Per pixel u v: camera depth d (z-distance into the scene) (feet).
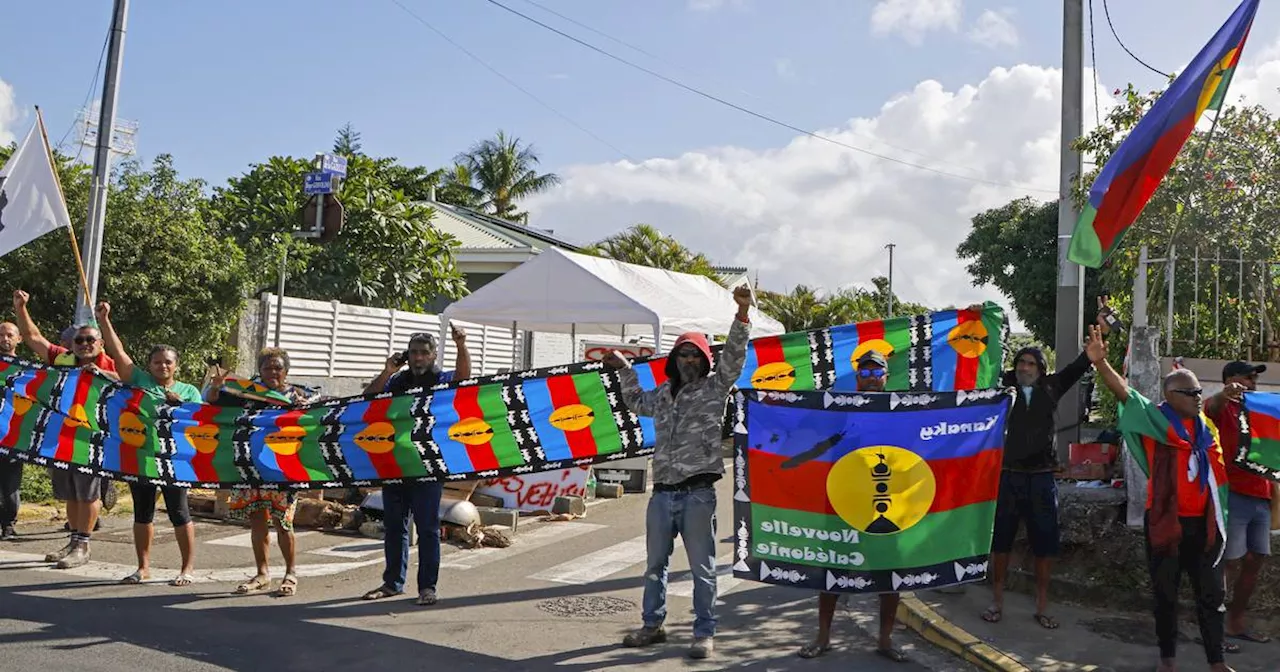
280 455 24.48
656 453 20.58
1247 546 21.31
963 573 19.88
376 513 33.14
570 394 24.06
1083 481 28.25
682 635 21.77
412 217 77.46
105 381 25.41
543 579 27.17
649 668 19.33
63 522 32.53
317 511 33.60
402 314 62.54
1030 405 22.54
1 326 27.61
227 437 24.68
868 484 19.88
